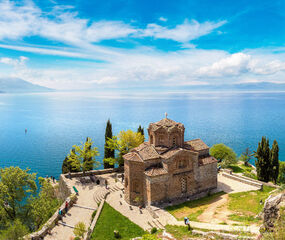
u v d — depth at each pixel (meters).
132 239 28.22
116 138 58.19
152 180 36.56
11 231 29.83
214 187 44.25
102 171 56.03
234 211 33.31
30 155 114.94
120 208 37.84
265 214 20.91
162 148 40.06
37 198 43.47
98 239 30.47
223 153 68.19
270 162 52.72
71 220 35.91
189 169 40.53
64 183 50.94
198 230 27.06
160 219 32.72
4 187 39.62
